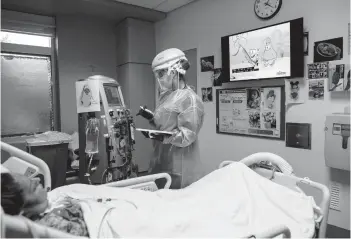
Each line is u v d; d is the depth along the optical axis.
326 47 2.36
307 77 2.50
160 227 1.05
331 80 2.32
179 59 2.39
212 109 3.46
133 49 4.06
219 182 1.52
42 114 3.83
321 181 2.46
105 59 4.31
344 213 2.32
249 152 3.06
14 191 0.92
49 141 2.94
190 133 2.22
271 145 2.85
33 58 3.73
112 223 1.02
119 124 2.74
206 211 1.30
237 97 3.14
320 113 2.43
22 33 3.63
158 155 2.49
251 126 3.02
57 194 1.36
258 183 1.50
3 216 0.69
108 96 2.81
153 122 2.42
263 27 2.74
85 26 4.08
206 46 3.47
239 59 2.99
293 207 1.38
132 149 2.90
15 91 3.59
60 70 3.89
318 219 1.37
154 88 4.33
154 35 4.30
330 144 2.21
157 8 3.84
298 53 2.48
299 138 2.58
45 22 3.78
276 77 2.67
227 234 1.07
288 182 1.59
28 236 0.72
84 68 4.10
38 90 3.79
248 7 2.97
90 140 2.68
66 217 1.03
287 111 2.68
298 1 2.55
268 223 1.29
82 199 1.27
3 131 3.50
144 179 1.71
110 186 1.57
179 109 2.28
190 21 3.67
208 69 3.46
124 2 3.58
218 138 3.41
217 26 3.32
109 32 4.32
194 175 2.37
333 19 2.31
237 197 1.41
